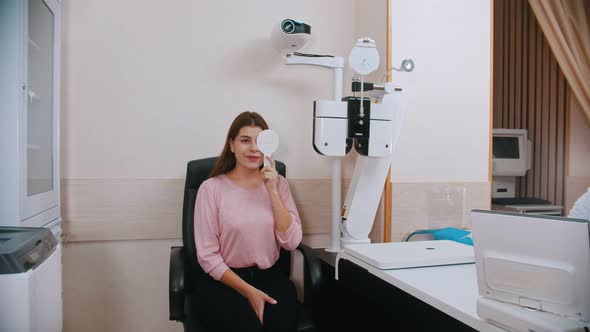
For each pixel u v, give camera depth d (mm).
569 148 2547
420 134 1972
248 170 1696
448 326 1499
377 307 1680
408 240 1939
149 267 1972
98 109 1898
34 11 1465
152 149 1960
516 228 823
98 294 1924
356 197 1718
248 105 2070
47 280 1213
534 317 789
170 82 1975
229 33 2039
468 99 2049
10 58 1314
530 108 2846
